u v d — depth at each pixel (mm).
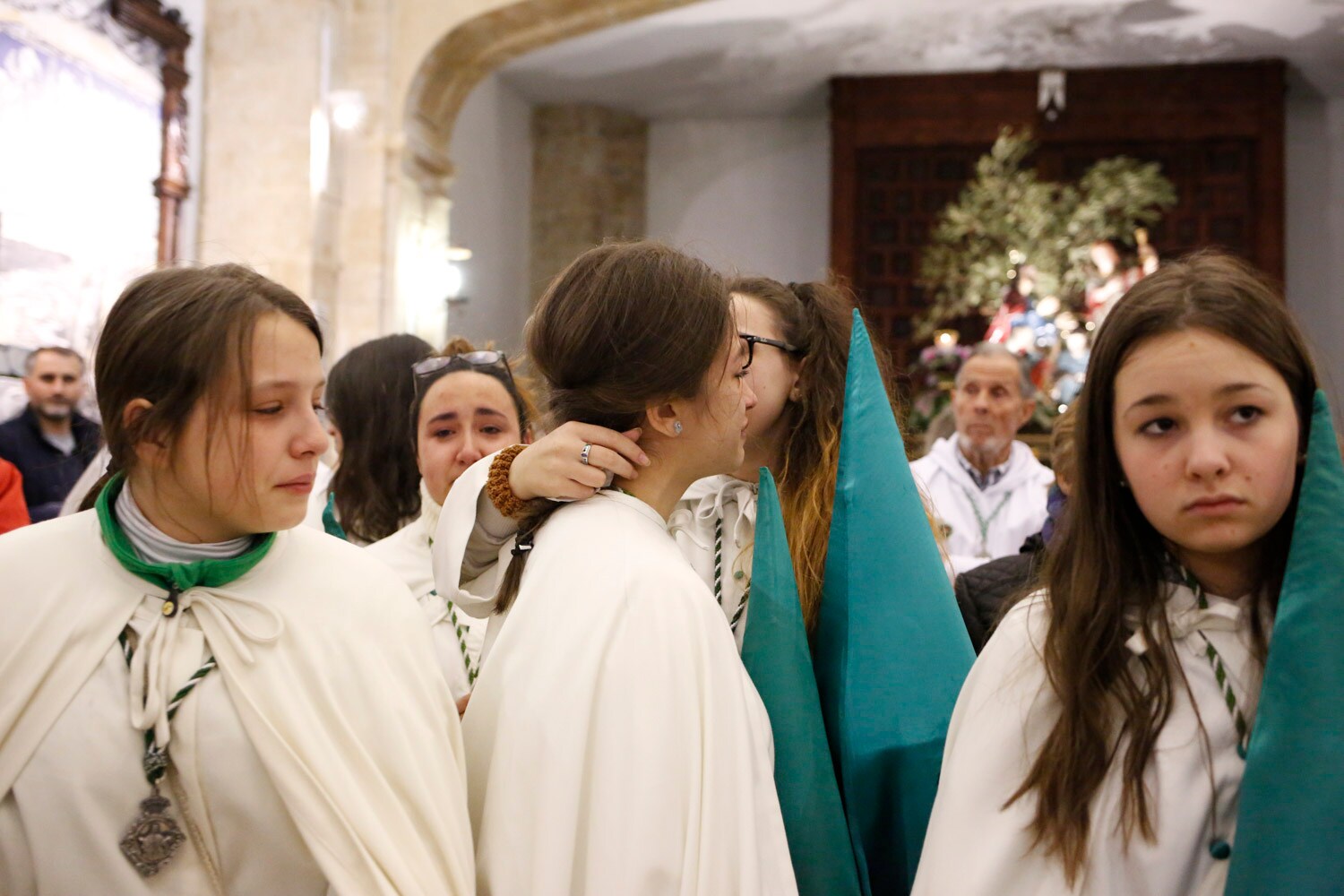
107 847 1127
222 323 1176
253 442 1188
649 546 1304
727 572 1692
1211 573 1229
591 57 10398
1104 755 1176
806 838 1387
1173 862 1128
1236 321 1124
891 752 1468
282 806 1190
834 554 1561
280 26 7633
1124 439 1185
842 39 10094
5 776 1123
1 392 5375
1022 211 9703
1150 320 1161
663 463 1386
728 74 10852
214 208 7590
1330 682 1066
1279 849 1050
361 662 1257
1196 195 10617
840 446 1602
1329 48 10023
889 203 11188
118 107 6414
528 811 1207
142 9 6562
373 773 1213
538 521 1428
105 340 1221
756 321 1753
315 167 7613
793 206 11703
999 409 4051
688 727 1200
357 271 8008
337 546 1360
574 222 11492
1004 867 1179
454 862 1202
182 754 1162
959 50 10336
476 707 1334
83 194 6094
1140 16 9523
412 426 2285
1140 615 1219
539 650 1271
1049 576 1295
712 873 1152
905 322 11094
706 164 11914
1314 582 1090
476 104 10242
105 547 1221
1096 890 1150
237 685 1189
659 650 1219
